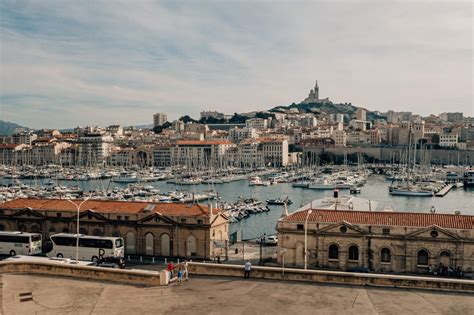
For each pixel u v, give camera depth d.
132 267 106.44
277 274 66.88
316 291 61.69
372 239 98.94
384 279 63.56
